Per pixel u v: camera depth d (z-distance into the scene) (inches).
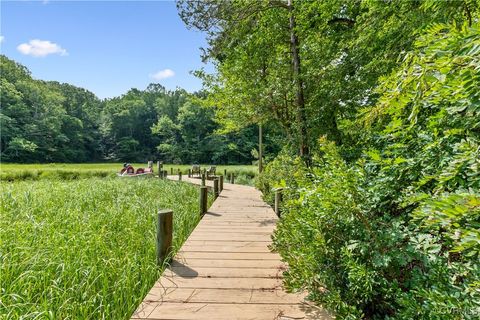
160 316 74.9
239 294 87.7
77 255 116.3
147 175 609.0
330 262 76.5
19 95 1702.8
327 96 207.6
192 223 200.4
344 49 212.2
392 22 140.9
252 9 250.7
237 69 278.2
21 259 108.8
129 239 147.1
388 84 50.5
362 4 159.0
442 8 72.1
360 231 70.7
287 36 266.2
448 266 53.4
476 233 31.4
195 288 92.0
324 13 215.5
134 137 2174.0
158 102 2273.6
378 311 73.6
